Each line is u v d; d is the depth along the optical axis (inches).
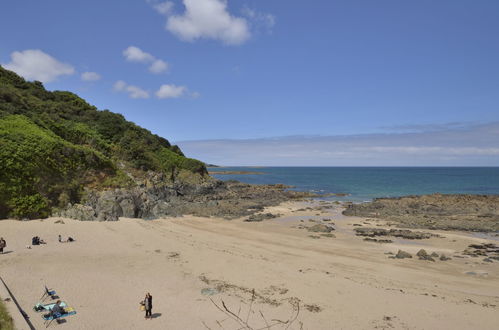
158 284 906.7
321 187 5088.6
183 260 1145.4
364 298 848.9
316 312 753.0
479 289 978.7
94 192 2053.4
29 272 927.7
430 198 3016.7
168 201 2753.4
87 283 879.1
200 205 2714.1
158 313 722.2
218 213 2415.1
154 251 1252.5
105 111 3368.6
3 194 1583.4
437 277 1085.1
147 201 2295.8
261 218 2266.2
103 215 1873.8
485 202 2785.4
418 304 823.7
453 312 782.5
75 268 996.6
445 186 5128.0
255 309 761.6
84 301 762.2
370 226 2046.0
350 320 719.1
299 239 1653.5
